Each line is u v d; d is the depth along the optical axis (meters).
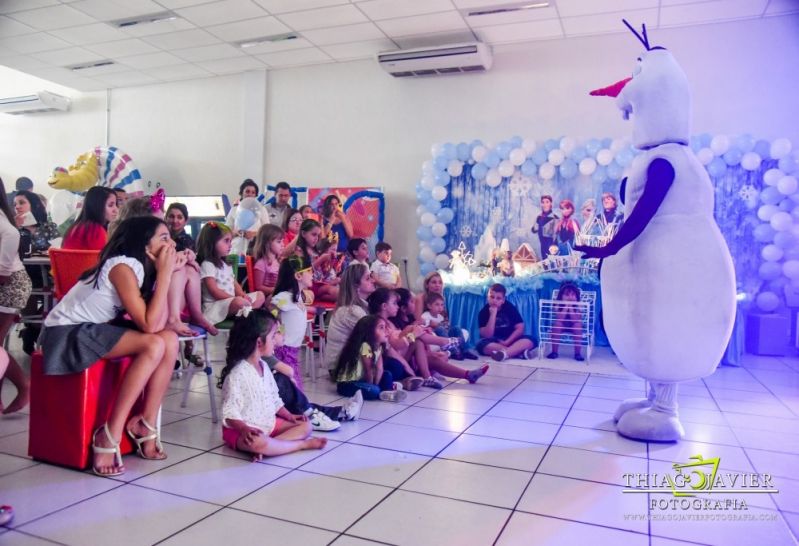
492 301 5.48
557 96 6.45
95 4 5.73
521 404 3.64
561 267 5.58
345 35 6.42
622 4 5.47
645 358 2.86
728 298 2.77
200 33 6.44
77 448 2.40
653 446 2.86
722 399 3.85
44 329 2.49
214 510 2.05
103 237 3.25
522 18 5.84
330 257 5.08
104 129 8.72
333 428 3.01
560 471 2.50
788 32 5.75
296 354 3.47
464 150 6.39
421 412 3.41
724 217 5.71
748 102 5.86
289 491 2.23
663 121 2.92
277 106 7.68
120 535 1.85
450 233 6.62
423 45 6.65
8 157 9.42
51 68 7.70
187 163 8.20
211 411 3.20
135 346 2.41
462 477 2.41
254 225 5.74
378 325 3.79
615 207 5.79
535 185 6.32
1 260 3.13
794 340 5.62
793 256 5.49
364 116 7.26
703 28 5.96
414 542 1.84
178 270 2.89
